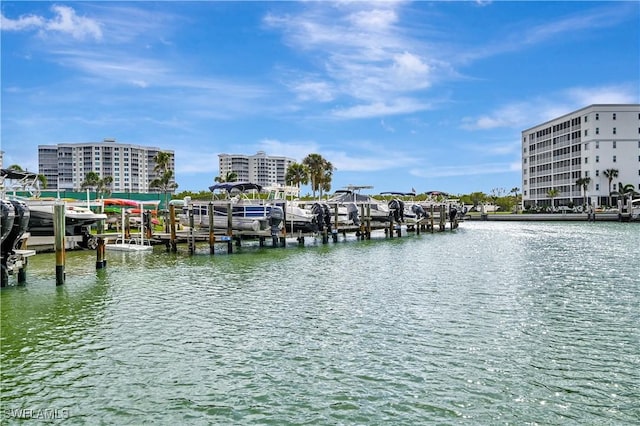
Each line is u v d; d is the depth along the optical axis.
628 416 9.23
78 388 10.57
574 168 111.69
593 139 104.88
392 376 11.12
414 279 23.59
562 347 13.03
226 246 40.41
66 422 9.15
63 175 168.62
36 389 10.52
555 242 45.22
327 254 34.69
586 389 10.39
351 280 23.31
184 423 9.09
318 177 91.31
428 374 11.21
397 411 9.46
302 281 23.00
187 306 17.73
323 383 10.76
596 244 42.62
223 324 15.34
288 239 47.72
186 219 41.94
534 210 116.06
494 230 66.88
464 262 30.27
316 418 9.23
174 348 13.06
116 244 37.34
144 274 25.03
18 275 21.91
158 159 96.31
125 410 9.59
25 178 30.83
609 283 22.31
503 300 18.70
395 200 54.12
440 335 14.12
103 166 167.50
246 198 39.75
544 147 125.19
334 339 13.79
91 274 24.91
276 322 15.55
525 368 11.55
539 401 9.85
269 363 11.96
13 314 16.55
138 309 17.30
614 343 13.38
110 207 48.38
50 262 29.36
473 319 15.86
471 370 11.45
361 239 47.44
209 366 11.77
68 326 15.11
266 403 9.84
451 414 9.33
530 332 14.39
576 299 18.83
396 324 15.28
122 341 13.64
